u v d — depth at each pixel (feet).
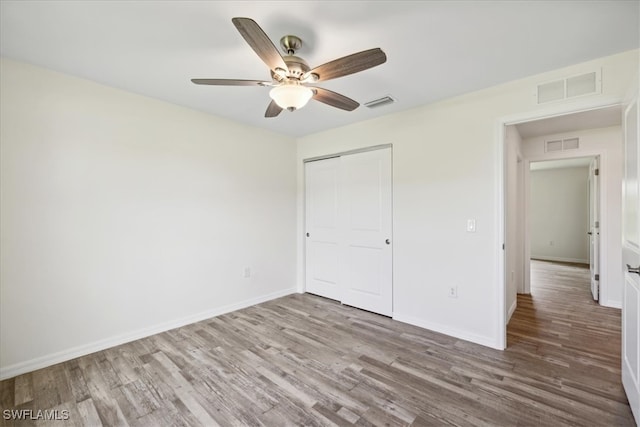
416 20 5.49
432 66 7.23
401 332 9.53
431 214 9.67
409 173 10.21
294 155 14.14
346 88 8.50
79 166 8.01
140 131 9.09
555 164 20.81
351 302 12.17
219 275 11.15
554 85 7.47
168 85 8.40
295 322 10.41
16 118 7.10
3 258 6.96
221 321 10.50
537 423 5.45
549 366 7.39
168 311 9.76
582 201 21.90
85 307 8.13
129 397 6.27
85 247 8.12
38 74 7.37
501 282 8.34
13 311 7.09
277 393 6.38
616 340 8.84
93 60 7.05
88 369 7.35
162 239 9.61
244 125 11.93
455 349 8.34
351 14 5.31
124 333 8.80
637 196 5.34
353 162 12.04
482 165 8.62
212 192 10.90
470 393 6.33
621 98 6.65
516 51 6.57
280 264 13.47
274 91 6.07
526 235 13.80
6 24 5.65
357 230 11.93
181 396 6.30
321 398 6.21
